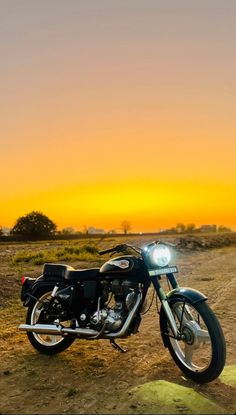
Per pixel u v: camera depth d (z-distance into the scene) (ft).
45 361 18.31
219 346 15.10
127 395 14.75
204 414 13.23
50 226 242.78
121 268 17.16
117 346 18.45
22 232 238.27
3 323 24.56
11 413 13.78
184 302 16.26
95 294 17.87
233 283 39.04
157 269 16.75
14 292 33.04
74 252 68.18
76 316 18.29
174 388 15.08
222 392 14.97
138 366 17.67
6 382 16.19
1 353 19.38
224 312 27.40
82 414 13.58
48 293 19.62
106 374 16.87
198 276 44.50
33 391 15.38
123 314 17.13
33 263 53.67
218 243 107.04
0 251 81.05
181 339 16.17
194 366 16.44
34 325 18.81
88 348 19.94
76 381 16.21
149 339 21.43
